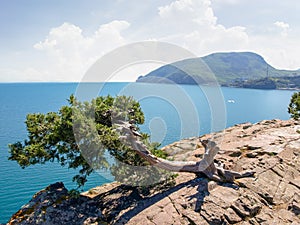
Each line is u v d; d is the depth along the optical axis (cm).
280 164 1218
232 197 976
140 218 918
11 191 2084
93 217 974
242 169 1190
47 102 9869
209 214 893
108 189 1239
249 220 885
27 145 1129
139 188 1148
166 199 1002
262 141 1509
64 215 985
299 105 2173
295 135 1608
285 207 969
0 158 2944
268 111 6850
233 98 9756
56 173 2455
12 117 6197
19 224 975
